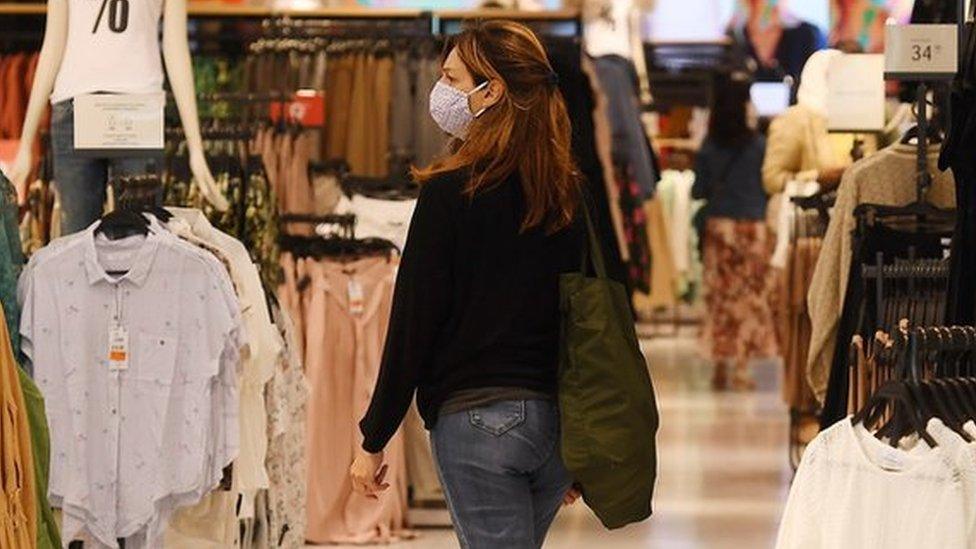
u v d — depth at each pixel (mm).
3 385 11820
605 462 11172
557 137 11422
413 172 11406
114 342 14047
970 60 13477
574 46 23344
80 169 16469
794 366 23281
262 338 15094
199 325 14070
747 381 35469
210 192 16531
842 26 40062
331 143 24234
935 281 14852
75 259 14023
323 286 19781
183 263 14078
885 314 15094
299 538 17031
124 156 15516
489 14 25250
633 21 30234
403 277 11195
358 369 19812
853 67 19781
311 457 19781
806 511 10086
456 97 11461
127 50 16328
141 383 14078
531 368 11242
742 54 42250
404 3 38688
